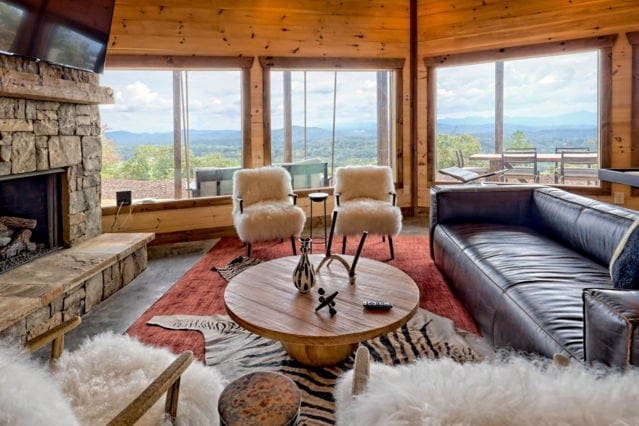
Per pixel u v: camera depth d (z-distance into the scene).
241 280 2.22
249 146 5.08
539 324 1.64
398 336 2.33
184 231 4.77
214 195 4.97
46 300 2.23
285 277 2.27
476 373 0.81
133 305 2.86
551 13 4.82
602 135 4.75
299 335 1.64
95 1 3.12
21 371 0.78
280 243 4.55
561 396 0.70
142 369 1.32
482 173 5.77
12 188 3.01
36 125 2.82
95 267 2.71
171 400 1.14
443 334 2.35
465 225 3.25
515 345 1.85
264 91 5.05
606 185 4.79
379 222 3.78
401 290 2.08
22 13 2.50
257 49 4.97
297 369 2.02
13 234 2.91
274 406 0.97
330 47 5.21
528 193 3.33
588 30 4.69
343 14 5.21
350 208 3.81
